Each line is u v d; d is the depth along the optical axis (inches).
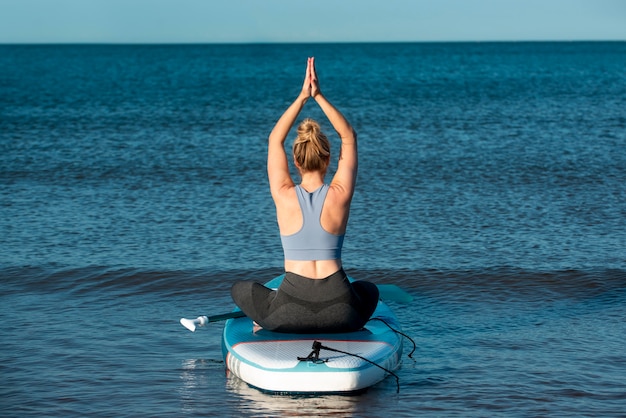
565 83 1905.8
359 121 1003.3
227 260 343.9
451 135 855.1
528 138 824.9
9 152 713.6
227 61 3821.4
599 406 194.9
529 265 335.0
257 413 190.5
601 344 242.7
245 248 365.1
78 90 1656.0
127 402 198.2
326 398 198.8
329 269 204.7
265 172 599.2
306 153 206.4
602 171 596.1
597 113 1107.9
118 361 228.4
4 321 263.7
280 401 197.6
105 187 529.3
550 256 349.1
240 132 889.5
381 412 190.7
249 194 503.5
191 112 1150.3
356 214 438.3
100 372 219.3
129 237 384.2
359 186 528.4
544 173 586.9
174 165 635.5
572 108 1191.6
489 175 577.6
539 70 2731.3
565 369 221.1
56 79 2103.8
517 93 1547.7
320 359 199.9
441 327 262.2
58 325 260.7
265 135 860.0
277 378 197.5
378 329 221.3
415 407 193.9
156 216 434.9
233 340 215.9
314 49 7436.0
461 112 1132.5
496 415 189.5
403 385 208.8
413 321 269.0
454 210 448.8
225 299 293.0
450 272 325.7
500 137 835.4
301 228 203.3
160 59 4160.9
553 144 773.3
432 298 294.5
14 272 321.7
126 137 842.2
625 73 2438.5
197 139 823.7
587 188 522.0
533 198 486.3
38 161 655.8
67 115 1095.6
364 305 210.4
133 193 506.3
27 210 448.8
